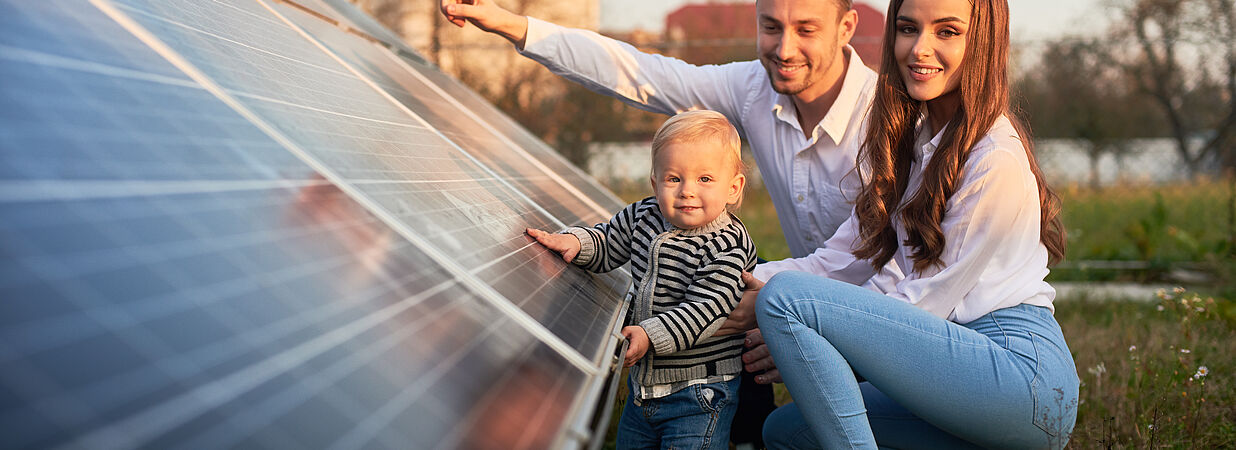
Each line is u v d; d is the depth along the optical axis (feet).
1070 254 26.76
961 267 7.20
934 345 6.69
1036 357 6.81
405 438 2.72
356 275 3.57
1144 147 48.14
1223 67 45.06
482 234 5.68
